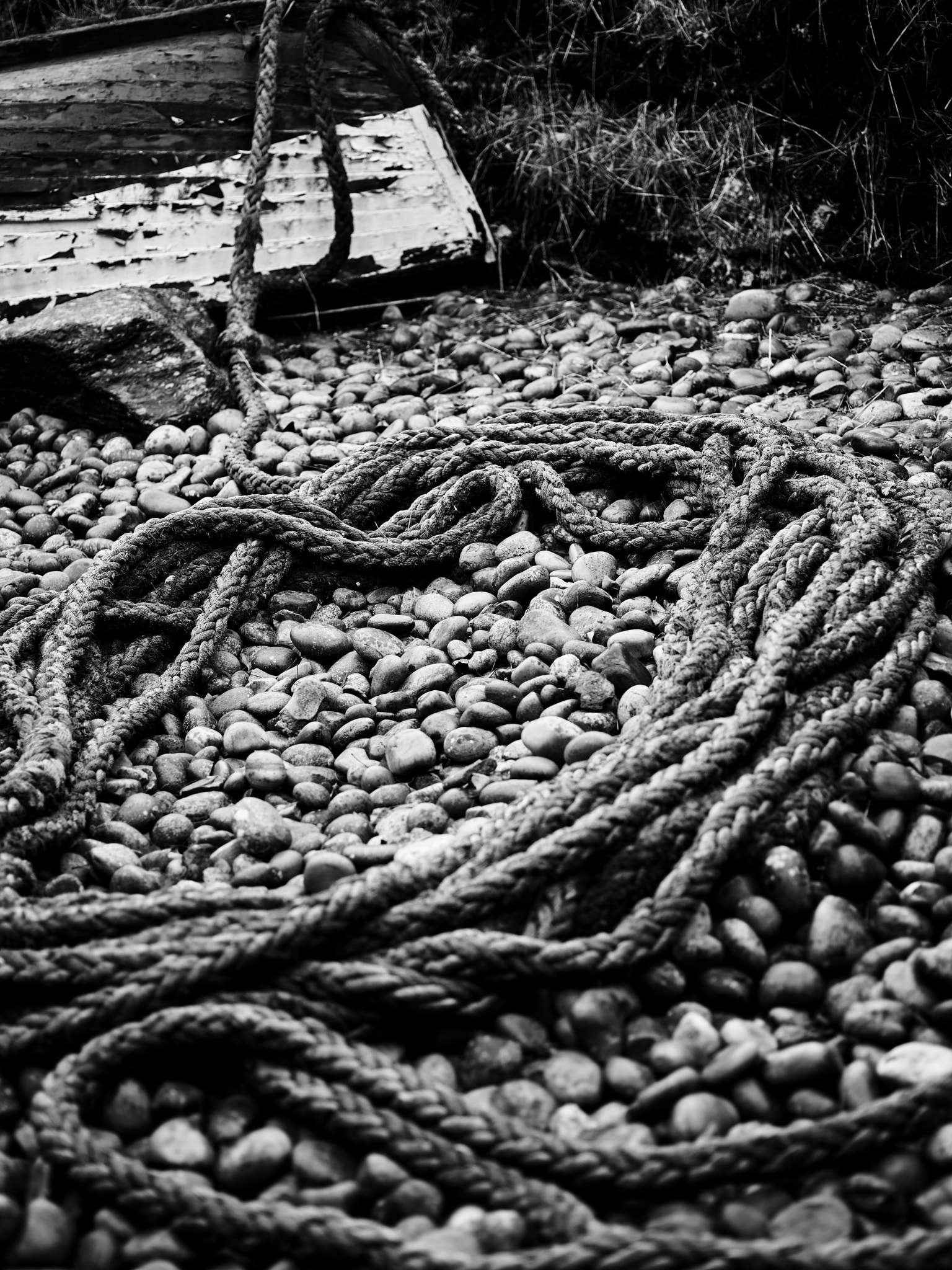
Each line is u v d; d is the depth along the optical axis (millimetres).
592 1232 1538
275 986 1880
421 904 1953
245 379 4004
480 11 5098
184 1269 1575
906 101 4527
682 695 2391
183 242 4449
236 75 4516
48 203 4344
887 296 4387
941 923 1965
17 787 2283
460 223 4699
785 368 3760
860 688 2344
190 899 2027
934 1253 1438
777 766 2125
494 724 2562
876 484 2945
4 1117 1805
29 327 3877
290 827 2365
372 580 3107
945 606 2678
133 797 2455
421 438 3402
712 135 4789
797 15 4602
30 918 1993
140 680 2865
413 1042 1886
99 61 4438
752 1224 1562
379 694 2742
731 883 2023
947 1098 1624
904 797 2154
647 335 4211
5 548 3311
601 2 4906
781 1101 1743
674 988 1904
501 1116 1689
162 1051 1802
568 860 1978
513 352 4242
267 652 2900
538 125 4914
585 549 3076
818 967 1935
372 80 4621
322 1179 1665
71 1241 1604
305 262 4555
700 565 2807
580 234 4887
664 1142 1695
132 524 3406
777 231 4664
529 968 1861
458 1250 1521
